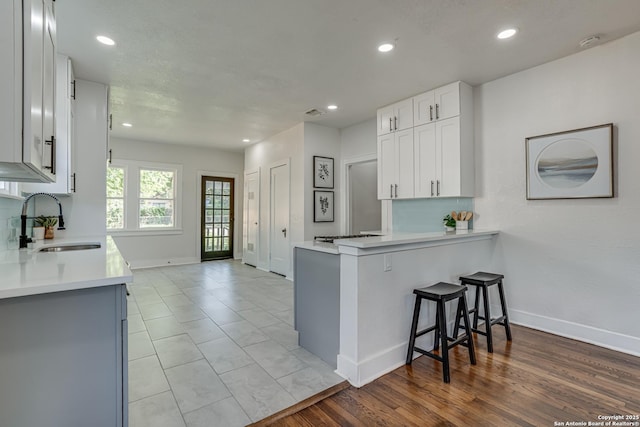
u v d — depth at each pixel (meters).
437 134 3.51
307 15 2.25
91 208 3.29
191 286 4.76
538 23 2.35
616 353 2.52
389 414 1.79
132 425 1.69
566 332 2.86
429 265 2.65
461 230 3.36
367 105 4.11
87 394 1.24
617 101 2.58
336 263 2.30
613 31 2.46
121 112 4.44
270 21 2.32
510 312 3.22
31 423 1.16
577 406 1.84
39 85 1.37
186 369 2.29
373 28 2.42
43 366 1.18
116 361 1.29
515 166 3.17
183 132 5.59
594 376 2.17
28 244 2.49
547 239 2.97
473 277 2.73
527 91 3.09
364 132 4.98
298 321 2.70
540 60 2.92
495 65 3.01
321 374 2.22
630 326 2.53
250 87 3.54
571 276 2.83
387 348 2.30
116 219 6.08
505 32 2.46
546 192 2.95
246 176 6.89
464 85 3.38
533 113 3.05
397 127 3.95
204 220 7.07
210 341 2.78
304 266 2.64
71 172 2.91
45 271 1.38
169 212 6.65
